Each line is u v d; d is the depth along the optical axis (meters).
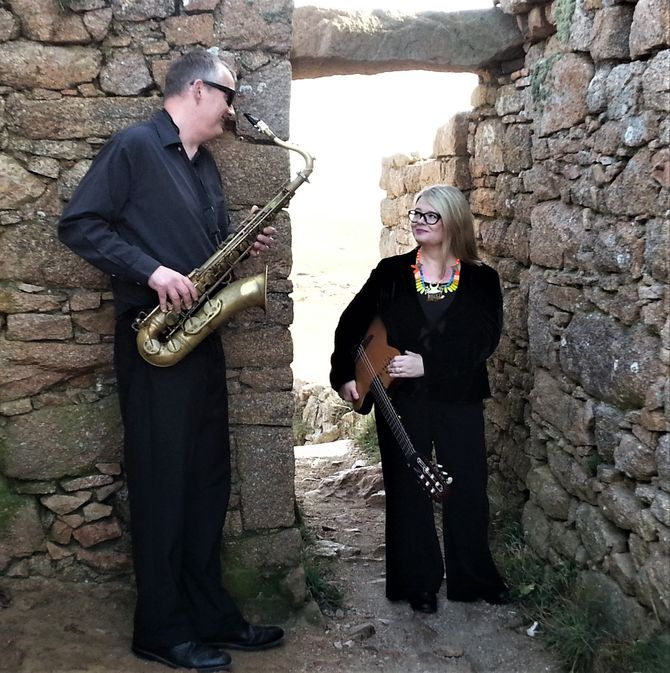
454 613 3.54
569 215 3.47
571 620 3.23
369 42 4.14
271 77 3.21
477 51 4.25
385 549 3.82
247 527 3.40
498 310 3.51
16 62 3.00
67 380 3.20
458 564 3.58
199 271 2.85
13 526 3.20
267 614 3.36
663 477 2.83
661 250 2.79
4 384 3.13
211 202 2.99
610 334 3.12
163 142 2.85
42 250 3.09
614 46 3.09
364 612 3.55
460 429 3.50
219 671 2.95
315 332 13.18
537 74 3.77
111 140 2.84
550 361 3.65
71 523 3.24
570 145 3.45
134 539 2.95
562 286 3.53
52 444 3.20
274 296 3.31
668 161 2.74
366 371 3.52
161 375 2.87
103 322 3.17
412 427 3.46
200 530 3.07
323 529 4.44
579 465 3.40
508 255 4.39
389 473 3.56
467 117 4.83
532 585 3.57
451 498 3.54
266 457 3.38
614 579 3.15
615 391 3.08
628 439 3.03
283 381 3.35
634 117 2.93
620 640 3.01
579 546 3.43
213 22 3.13
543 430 3.75
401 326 3.46
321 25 4.08
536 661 3.17
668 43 2.76
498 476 4.53
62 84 3.04
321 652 3.18
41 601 3.18
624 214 3.02
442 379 3.43
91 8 3.02
